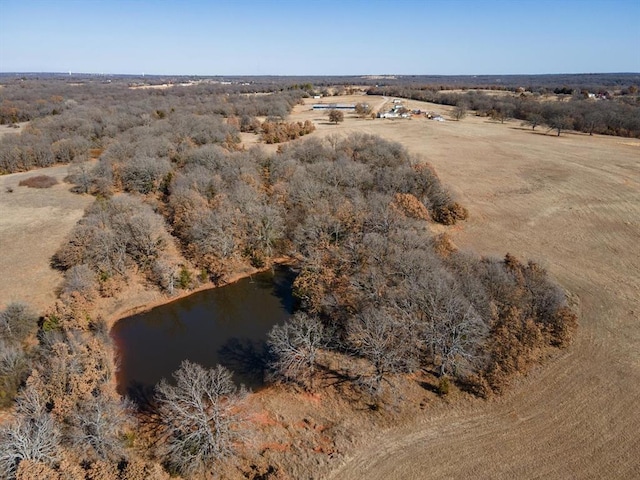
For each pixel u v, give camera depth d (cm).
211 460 2984
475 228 6625
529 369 3716
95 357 3631
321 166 7319
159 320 4784
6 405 3419
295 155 8319
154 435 3234
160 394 3569
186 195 6303
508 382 3544
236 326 4644
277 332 3941
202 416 3031
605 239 6194
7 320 4106
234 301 5109
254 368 3984
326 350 4050
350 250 4906
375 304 4075
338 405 3462
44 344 4022
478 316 3672
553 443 3045
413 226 5519
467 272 4394
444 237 5366
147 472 2686
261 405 3512
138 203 6350
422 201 6862
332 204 6297
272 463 2988
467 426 3209
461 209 6825
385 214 5491
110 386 3606
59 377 3203
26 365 3619
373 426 3250
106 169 8000
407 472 2880
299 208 6388
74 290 4594
